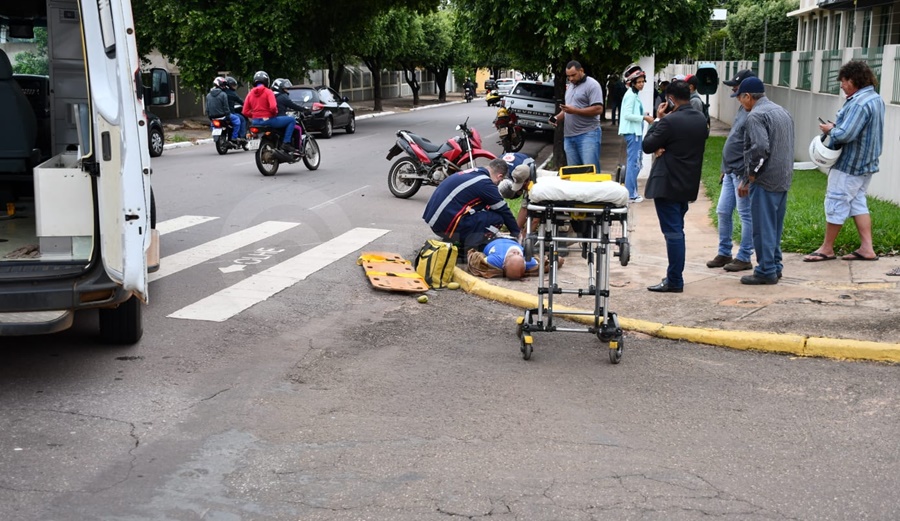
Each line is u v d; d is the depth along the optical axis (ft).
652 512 13.26
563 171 21.49
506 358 21.27
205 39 98.12
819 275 27.40
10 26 29.25
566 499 13.70
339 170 60.03
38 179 19.21
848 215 28.73
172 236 36.29
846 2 92.99
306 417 17.25
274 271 30.37
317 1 102.53
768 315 23.26
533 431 16.55
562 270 29.78
